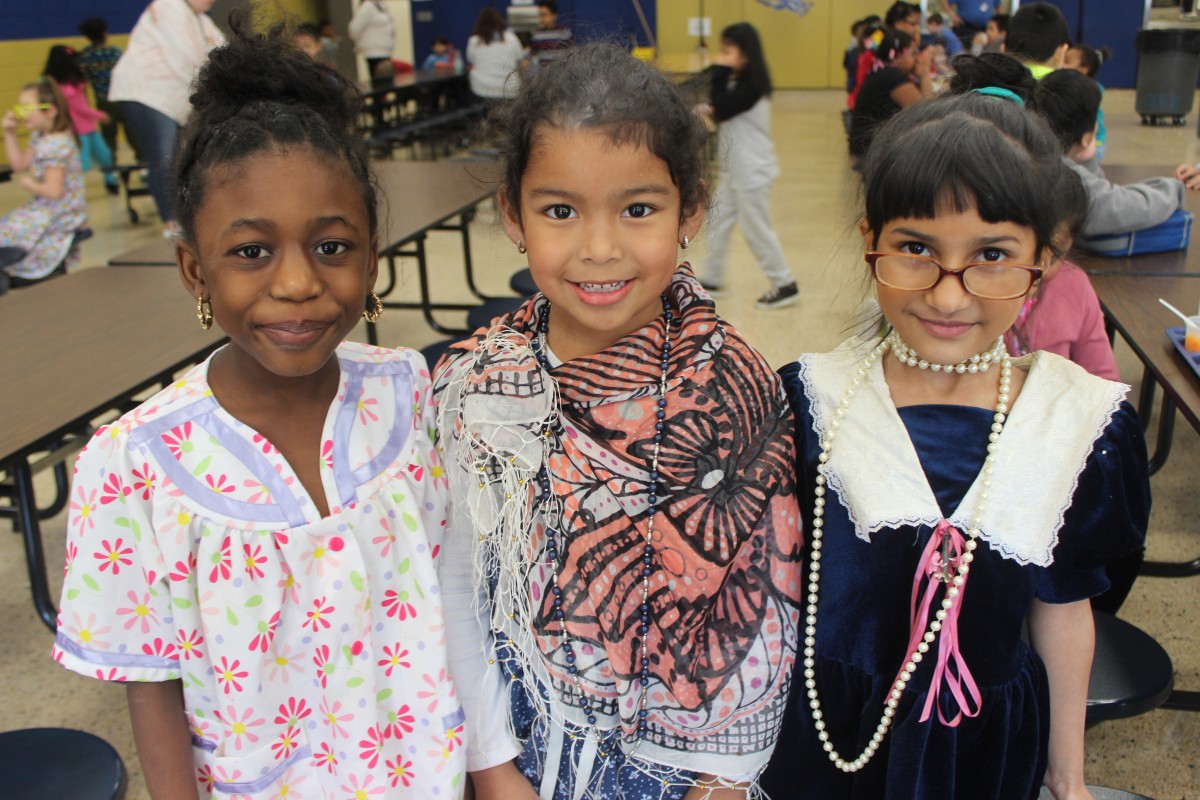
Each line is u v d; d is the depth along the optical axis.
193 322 2.32
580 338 1.00
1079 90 2.35
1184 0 11.62
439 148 8.91
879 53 5.07
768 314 4.38
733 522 0.97
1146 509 1.02
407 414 1.01
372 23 9.55
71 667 0.91
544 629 1.01
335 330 0.88
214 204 0.84
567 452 0.97
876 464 1.01
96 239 6.17
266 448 0.92
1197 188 3.33
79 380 1.96
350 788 0.99
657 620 0.99
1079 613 1.06
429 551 0.99
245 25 0.94
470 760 1.07
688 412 0.96
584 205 0.90
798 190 7.11
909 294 0.94
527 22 9.69
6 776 1.21
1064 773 1.10
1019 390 1.01
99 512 0.89
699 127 0.97
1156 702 1.39
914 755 1.00
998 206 0.88
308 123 0.87
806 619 1.06
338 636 0.95
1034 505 0.98
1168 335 1.92
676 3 13.57
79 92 7.20
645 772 1.06
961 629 1.00
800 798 1.11
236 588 0.91
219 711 0.94
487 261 5.49
